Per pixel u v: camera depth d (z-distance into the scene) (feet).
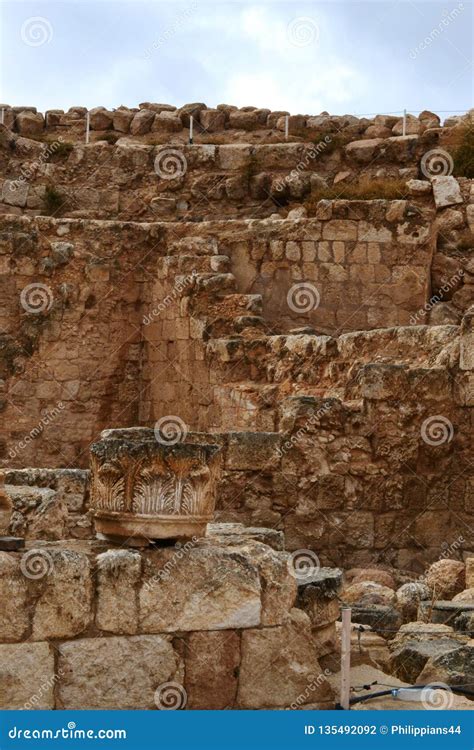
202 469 35.19
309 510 62.08
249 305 81.10
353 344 69.67
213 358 77.92
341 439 62.75
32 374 86.38
